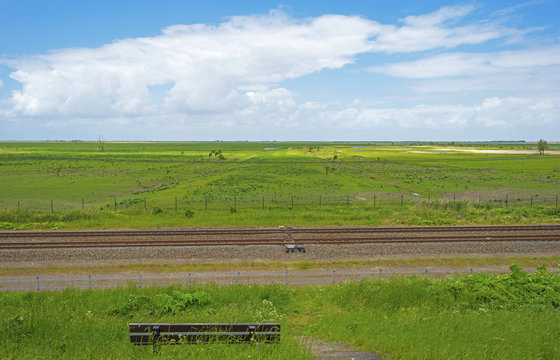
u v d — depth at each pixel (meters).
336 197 54.69
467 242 26.19
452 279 14.55
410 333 8.95
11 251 23.84
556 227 29.86
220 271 21.19
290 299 15.17
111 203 51.09
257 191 62.69
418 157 149.50
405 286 14.33
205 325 7.87
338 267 21.97
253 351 7.22
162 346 7.53
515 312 10.99
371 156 158.38
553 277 13.97
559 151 186.50
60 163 120.50
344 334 9.57
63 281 19.55
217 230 29.27
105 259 22.78
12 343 8.26
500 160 129.38
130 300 13.48
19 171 94.25
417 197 55.72
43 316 10.32
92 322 10.62
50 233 27.95
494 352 7.39
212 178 82.88
